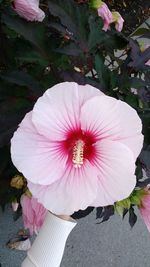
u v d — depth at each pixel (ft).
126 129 1.32
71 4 1.85
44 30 1.87
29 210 1.94
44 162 1.38
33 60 1.87
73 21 1.85
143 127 1.77
